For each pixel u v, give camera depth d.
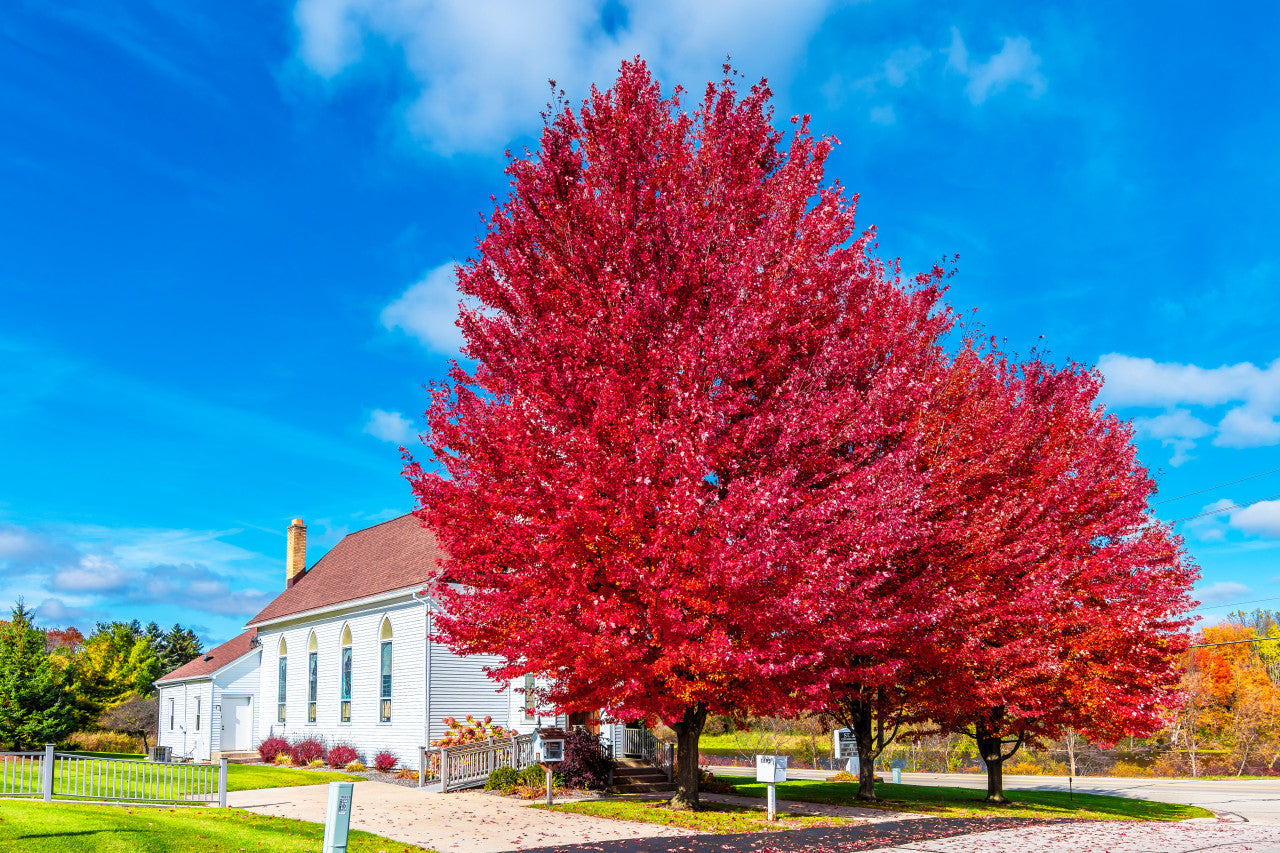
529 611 14.03
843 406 14.57
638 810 17.30
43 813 14.01
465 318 15.80
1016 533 18.89
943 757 47.47
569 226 15.44
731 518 12.80
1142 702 19.03
